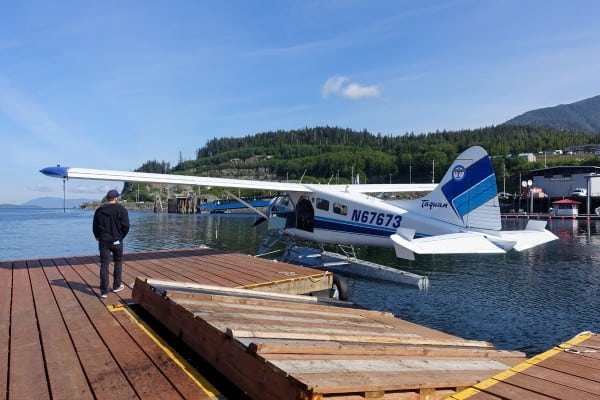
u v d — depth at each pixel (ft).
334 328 15.51
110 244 19.43
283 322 14.52
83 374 10.85
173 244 77.77
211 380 10.75
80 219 195.31
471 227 30.58
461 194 31.30
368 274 39.91
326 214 40.34
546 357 13.26
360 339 13.79
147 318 16.25
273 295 21.84
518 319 27.55
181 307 13.65
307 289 27.09
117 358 11.98
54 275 24.97
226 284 23.98
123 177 32.76
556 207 180.45
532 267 50.08
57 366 11.35
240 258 34.24
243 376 9.78
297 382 8.01
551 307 30.60
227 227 128.57
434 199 33.06
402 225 34.63
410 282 36.65
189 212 291.99
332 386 8.19
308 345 10.55
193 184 36.47
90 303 18.34
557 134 524.93
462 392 10.30
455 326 26.11
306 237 42.34
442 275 44.62
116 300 18.89
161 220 176.24
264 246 46.47
